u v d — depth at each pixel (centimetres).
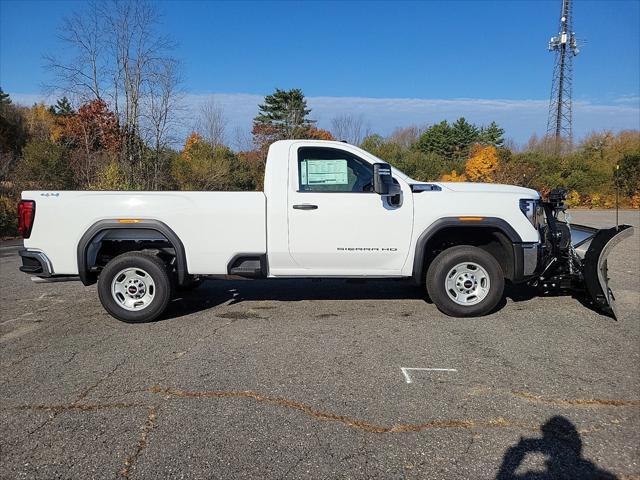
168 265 586
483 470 283
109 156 2206
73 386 398
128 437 320
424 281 600
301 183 566
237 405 361
